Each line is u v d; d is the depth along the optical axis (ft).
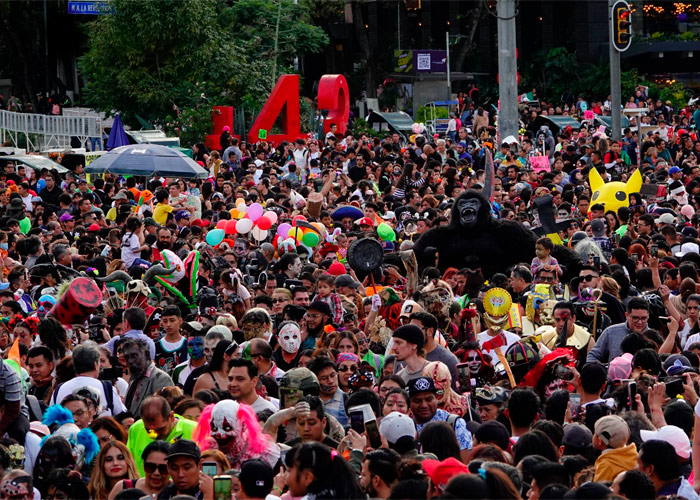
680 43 318.65
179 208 111.55
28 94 258.37
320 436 45.42
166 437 46.11
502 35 183.52
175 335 62.44
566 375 55.62
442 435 42.75
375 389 55.98
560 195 128.16
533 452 42.19
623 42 190.39
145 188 133.28
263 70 247.91
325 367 52.01
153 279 73.56
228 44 231.09
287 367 61.05
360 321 71.31
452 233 95.81
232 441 43.06
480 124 242.99
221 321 63.93
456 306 64.44
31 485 39.99
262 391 52.47
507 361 58.29
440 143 177.06
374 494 39.14
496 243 95.09
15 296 73.36
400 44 335.06
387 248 96.02
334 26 340.39
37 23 258.16
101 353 57.26
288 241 90.22
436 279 69.21
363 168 158.71
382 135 247.50
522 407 47.14
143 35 216.74
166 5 217.97
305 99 259.80
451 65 331.16
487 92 332.19
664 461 39.93
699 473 42.91
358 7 329.93
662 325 71.51
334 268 78.89
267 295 75.56
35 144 213.87
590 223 97.96
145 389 54.75
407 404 47.26
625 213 111.14
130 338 55.11
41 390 56.39
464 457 45.78
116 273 75.36
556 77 324.19
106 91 223.30
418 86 295.07
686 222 118.32
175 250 89.97
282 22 260.62
